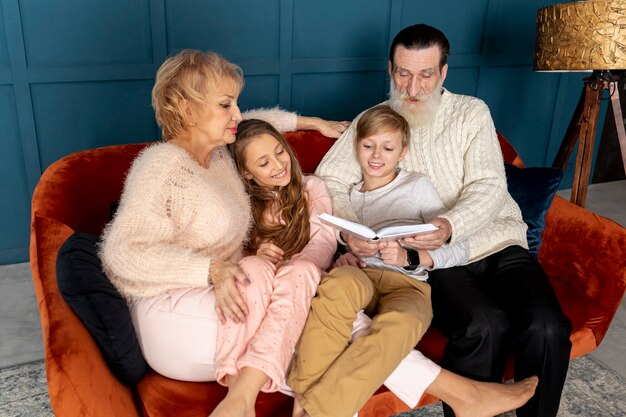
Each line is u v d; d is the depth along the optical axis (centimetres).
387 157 176
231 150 167
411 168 191
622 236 176
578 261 188
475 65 348
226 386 132
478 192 177
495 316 151
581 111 255
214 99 143
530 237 193
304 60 299
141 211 132
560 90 382
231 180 162
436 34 182
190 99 142
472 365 150
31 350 213
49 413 177
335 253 190
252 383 123
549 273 199
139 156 146
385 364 131
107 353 124
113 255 129
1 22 245
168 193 137
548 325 152
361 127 178
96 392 112
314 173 200
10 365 203
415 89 184
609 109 411
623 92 411
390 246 160
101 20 257
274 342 127
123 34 263
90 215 161
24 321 233
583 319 173
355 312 138
